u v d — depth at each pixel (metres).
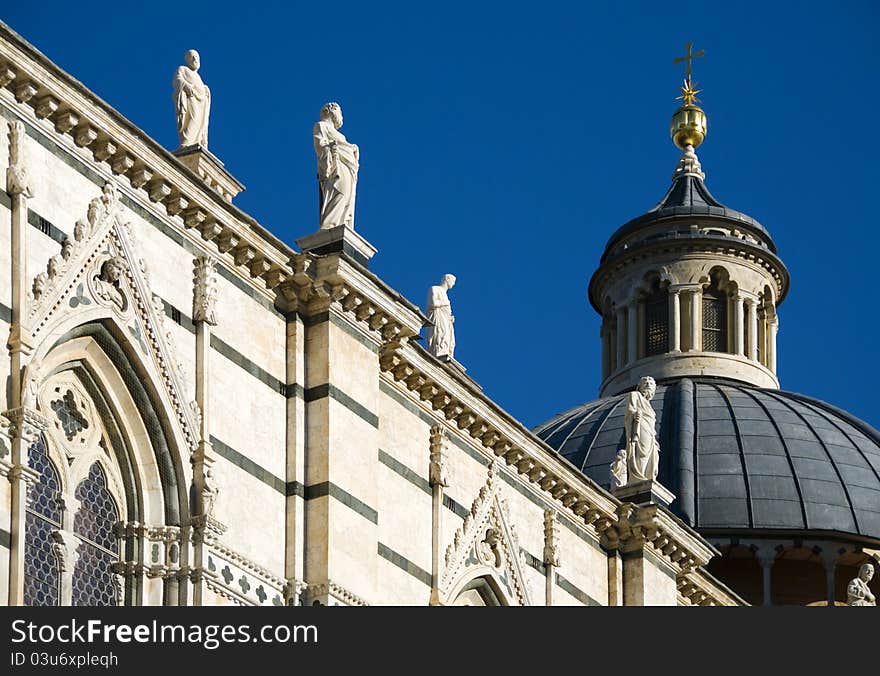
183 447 64.56
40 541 61.00
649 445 84.81
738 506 115.25
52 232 61.84
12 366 59.81
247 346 67.94
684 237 130.62
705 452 118.38
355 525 68.88
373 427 70.62
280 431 68.44
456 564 74.12
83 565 62.28
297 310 69.94
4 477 59.06
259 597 65.94
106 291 63.19
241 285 68.19
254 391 67.81
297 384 69.12
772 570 116.19
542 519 79.44
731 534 114.00
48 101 62.00
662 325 131.00
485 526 76.06
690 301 130.25
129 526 63.59
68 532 61.69
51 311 61.09
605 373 133.38
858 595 95.00
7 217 60.50
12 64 60.91
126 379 63.84
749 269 131.50
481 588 76.19
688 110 138.88
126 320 63.53
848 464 118.75
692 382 126.19
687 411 121.00
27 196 60.97
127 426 63.91
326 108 72.50
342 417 69.44
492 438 77.00
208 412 65.44
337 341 70.00
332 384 69.31
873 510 116.31
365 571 68.88
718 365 128.88
